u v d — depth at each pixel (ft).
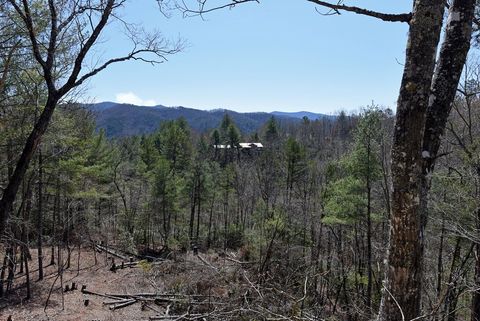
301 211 77.56
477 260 23.49
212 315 18.16
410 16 9.20
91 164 100.68
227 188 129.59
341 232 70.28
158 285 51.39
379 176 53.01
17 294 57.06
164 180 112.88
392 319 8.59
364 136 52.80
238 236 104.63
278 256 43.86
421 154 8.52
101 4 17.42
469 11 9.65
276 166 124.57
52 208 81.10
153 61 19.40
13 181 16.93
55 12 17.17
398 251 8.59
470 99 28.37
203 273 36.68
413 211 8.46
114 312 51.67
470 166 22.17
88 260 82.99
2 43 23.18
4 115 29.22
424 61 8.31
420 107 8.34
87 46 17.35
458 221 20.95
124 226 112.16
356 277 45.88
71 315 50.55
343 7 9.64
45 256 79.77
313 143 209.97
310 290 24.11
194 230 130.82
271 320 15.39
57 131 43.62
